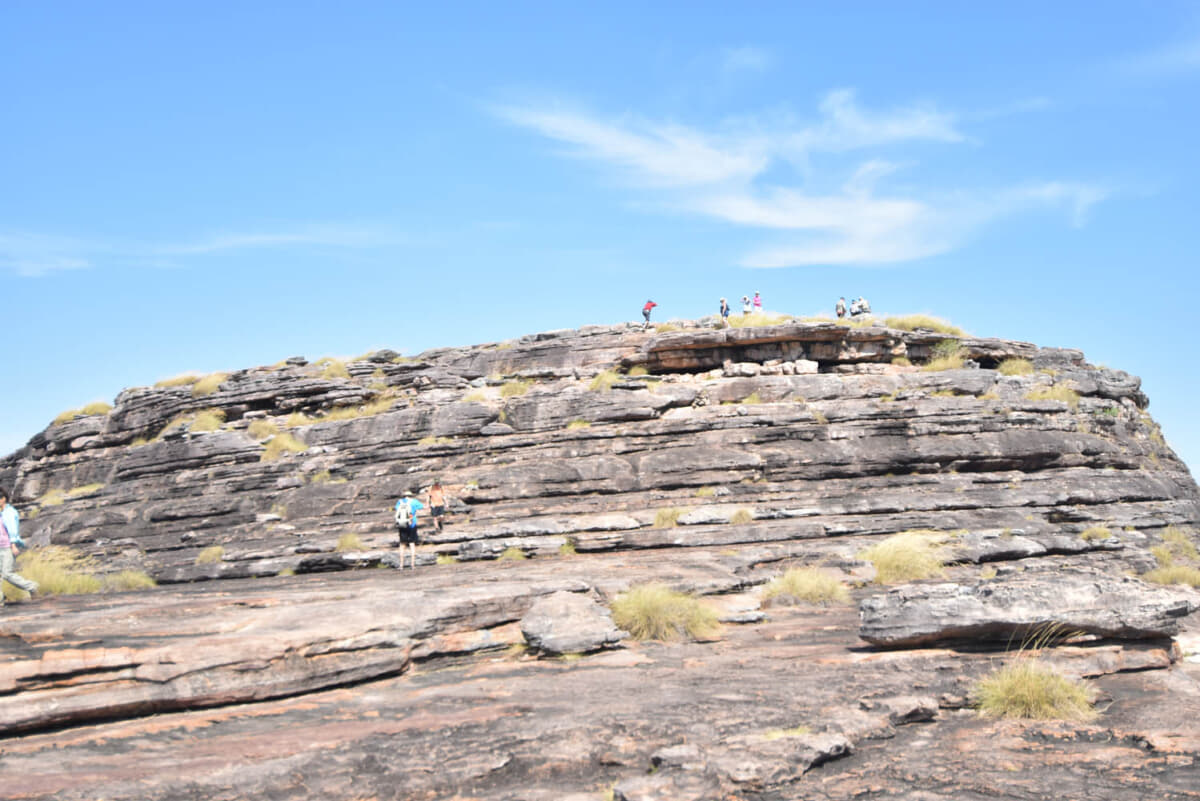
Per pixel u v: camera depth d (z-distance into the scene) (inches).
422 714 345.7
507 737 300.0
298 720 344.8
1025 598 401.1
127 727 334.0
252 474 1215.6
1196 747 280.7
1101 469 1099.9
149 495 1282.0
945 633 408.5
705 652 475.2
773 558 804.6
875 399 1128.2
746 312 1451.8
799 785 256.2
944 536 873.5
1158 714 321.7
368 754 284.4
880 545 807.1
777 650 465.7
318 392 1373.0
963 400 1101.7
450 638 470.9
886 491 994.7
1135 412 1262.3
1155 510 1051.3
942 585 429.4
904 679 370.9
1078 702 332.5
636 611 526.3
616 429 1104.8
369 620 443.2
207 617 456.8
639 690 374.0
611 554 872.3
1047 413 1119.6
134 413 1544.0
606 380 1205.1
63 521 1334.9
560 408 1164.5
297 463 1202.0
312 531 1044.5
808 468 1033.5
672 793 241.1
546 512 995.3
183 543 1107.3
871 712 323.3
